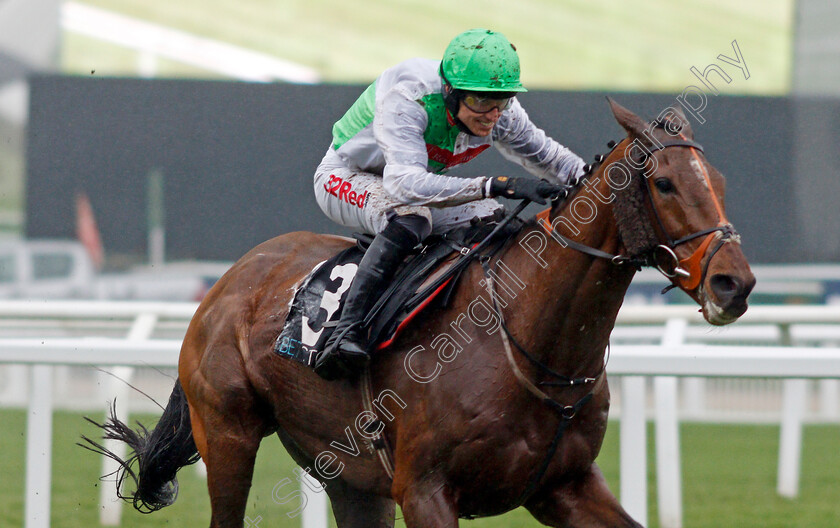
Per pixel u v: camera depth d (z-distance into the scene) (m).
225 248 11.33
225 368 4.95
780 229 11.15
